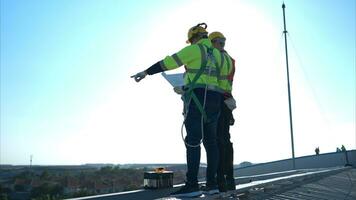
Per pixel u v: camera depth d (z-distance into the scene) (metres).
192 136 5.12
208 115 5.22
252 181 8.92
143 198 5.02
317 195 7.71
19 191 98.81
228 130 5.98
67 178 89.44
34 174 123.31
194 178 5.09
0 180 120.25
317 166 36.59
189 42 5.64
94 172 90.50
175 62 5.02
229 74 5.74
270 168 38.38
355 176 15.59
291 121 34.78
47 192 82.25
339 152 36.41
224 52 5.93
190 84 5.16
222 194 5.34
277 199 6.52
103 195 5.09
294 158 33.91
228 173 6.01
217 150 5.42
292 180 10.12
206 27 5.55
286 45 35.78
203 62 5.18
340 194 8.16
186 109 5.18
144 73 5.02
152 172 6.04
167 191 5.77
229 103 5.80
